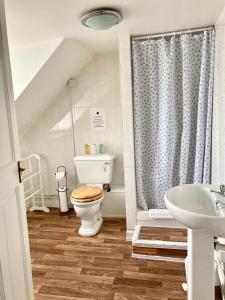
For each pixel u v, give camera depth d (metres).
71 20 1.77
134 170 2.33
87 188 2.68
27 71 2.22
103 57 2.85
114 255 2.18
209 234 1.24
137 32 2.13
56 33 2.02
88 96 2.96
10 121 1.23
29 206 3.26
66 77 2.80
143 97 2.31
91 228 2.56
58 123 3.09
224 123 1.83
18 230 1.28
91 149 2.99
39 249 2.30
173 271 1.94
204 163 2.21
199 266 1.28
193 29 2.10
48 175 3.25
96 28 1.81
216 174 2.03
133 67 2.22
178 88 2.24
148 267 2.00
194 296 1.31
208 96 2.11
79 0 1.46
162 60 2.18
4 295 1.09
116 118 2.95
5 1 1.42
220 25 1.85
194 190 1.54
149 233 2.28
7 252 1.14
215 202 1.35
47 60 2.19
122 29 2.04
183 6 1.63
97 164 2.79
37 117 3.09
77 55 2.56
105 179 2.81
